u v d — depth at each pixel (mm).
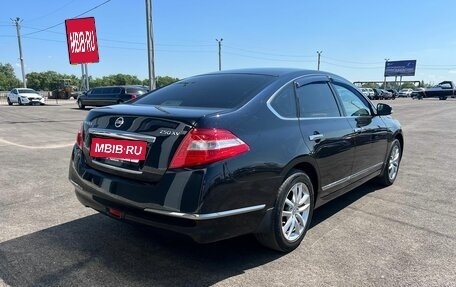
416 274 3318
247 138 3219
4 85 118125
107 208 3367
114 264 3441
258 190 3262
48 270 3322
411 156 8812
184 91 4012
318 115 4152
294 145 3596
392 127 5855
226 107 3416
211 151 2975
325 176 4109
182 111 3236
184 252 3688
